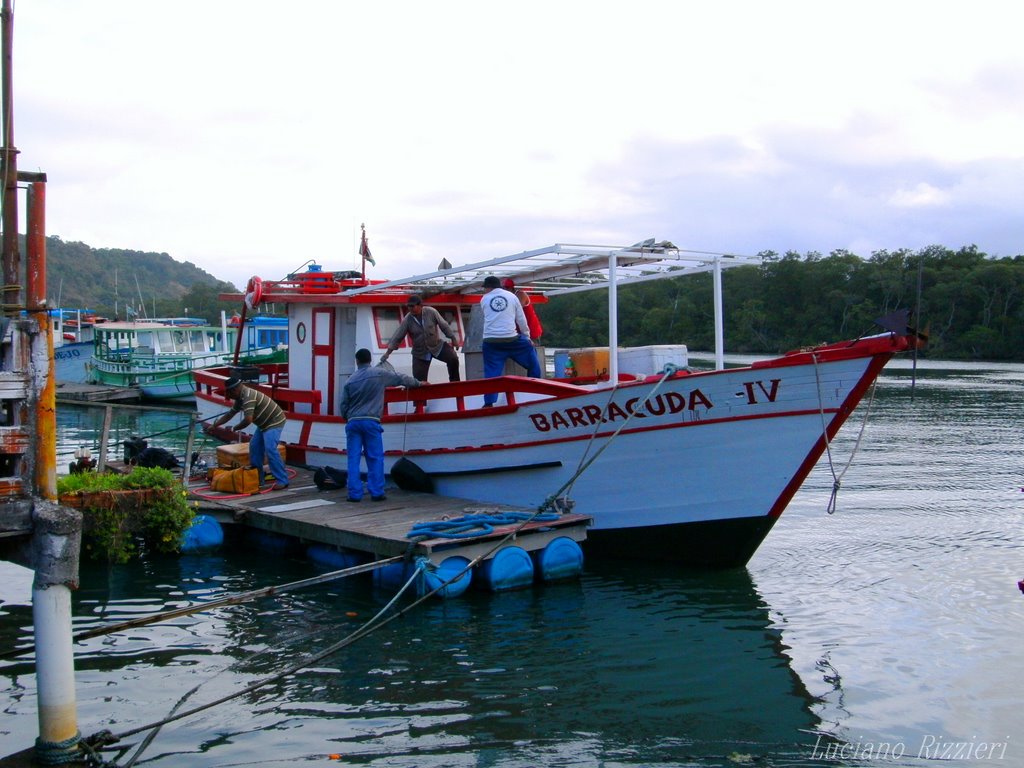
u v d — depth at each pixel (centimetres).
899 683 730
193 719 654
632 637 832
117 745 611
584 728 647
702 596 956
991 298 5938
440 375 1340
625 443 1024
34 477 563
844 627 862
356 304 1313
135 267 18825
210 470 1341
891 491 1554
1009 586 988
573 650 798
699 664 769
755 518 991
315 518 1034
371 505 1109
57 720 569
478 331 1337
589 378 1253
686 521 1026
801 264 6269
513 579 953
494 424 1116
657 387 983
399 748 615
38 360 561
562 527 997
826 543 1189
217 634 834
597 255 1051
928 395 3262
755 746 621
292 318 1452
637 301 5875
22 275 572
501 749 616
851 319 5800
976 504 1435
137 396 3591
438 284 1305
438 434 1173
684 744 627
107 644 805
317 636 830
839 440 2186
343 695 701
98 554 1052
